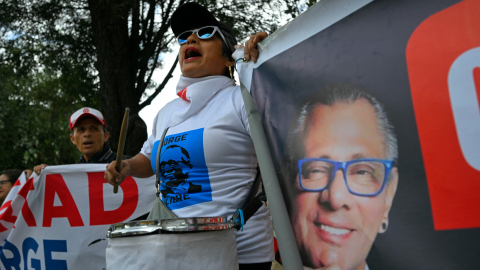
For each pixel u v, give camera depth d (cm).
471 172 98
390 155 112
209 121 163
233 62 192
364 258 114
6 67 916
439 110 104
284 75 146
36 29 858
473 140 99
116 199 307
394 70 114
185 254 132
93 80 941
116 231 138
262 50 158
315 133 132
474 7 102
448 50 105
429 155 105
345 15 130
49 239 302
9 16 812
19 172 450
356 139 121
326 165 127
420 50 110
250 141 162
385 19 119
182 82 190
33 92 1224
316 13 138
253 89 157
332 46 132
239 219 150
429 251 102
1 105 1223
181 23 196
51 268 298
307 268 127
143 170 193
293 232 133
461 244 98
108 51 729
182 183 161
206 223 135
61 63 905
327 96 130
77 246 300
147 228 133
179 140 165
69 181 309
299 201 133
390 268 108
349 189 120
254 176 165
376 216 113
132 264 134
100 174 310
